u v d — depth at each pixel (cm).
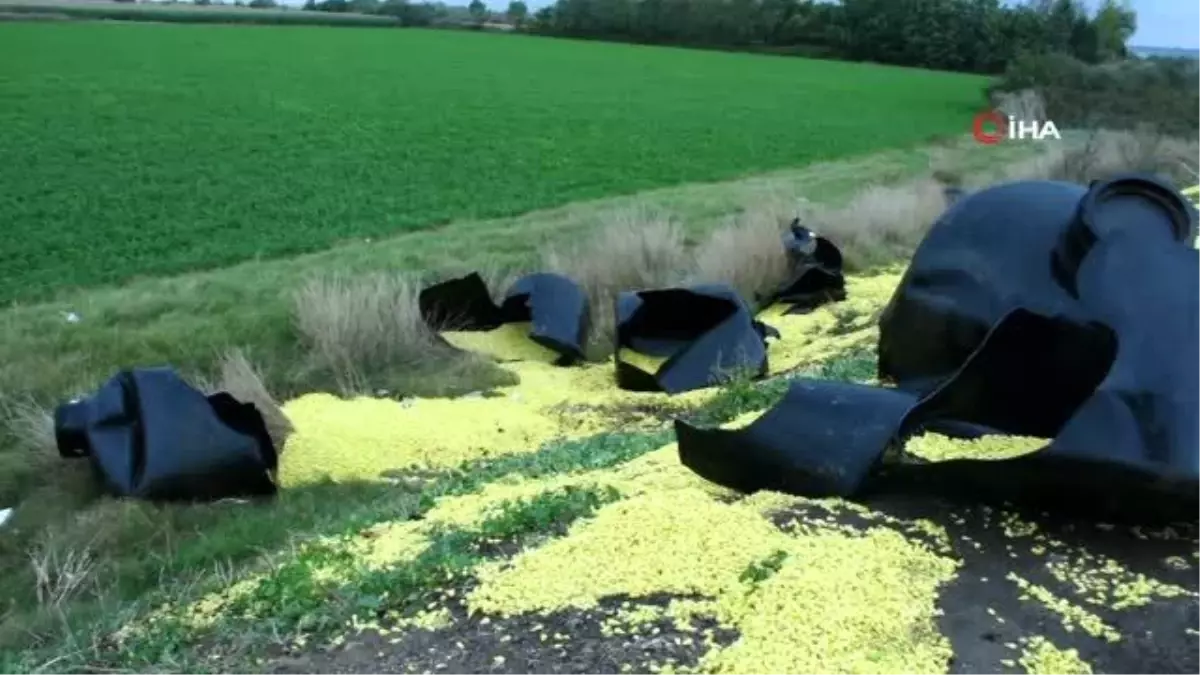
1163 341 433
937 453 496
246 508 759
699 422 777
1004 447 493
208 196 2102
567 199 2227
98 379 1012
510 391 998
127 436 800
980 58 6419
